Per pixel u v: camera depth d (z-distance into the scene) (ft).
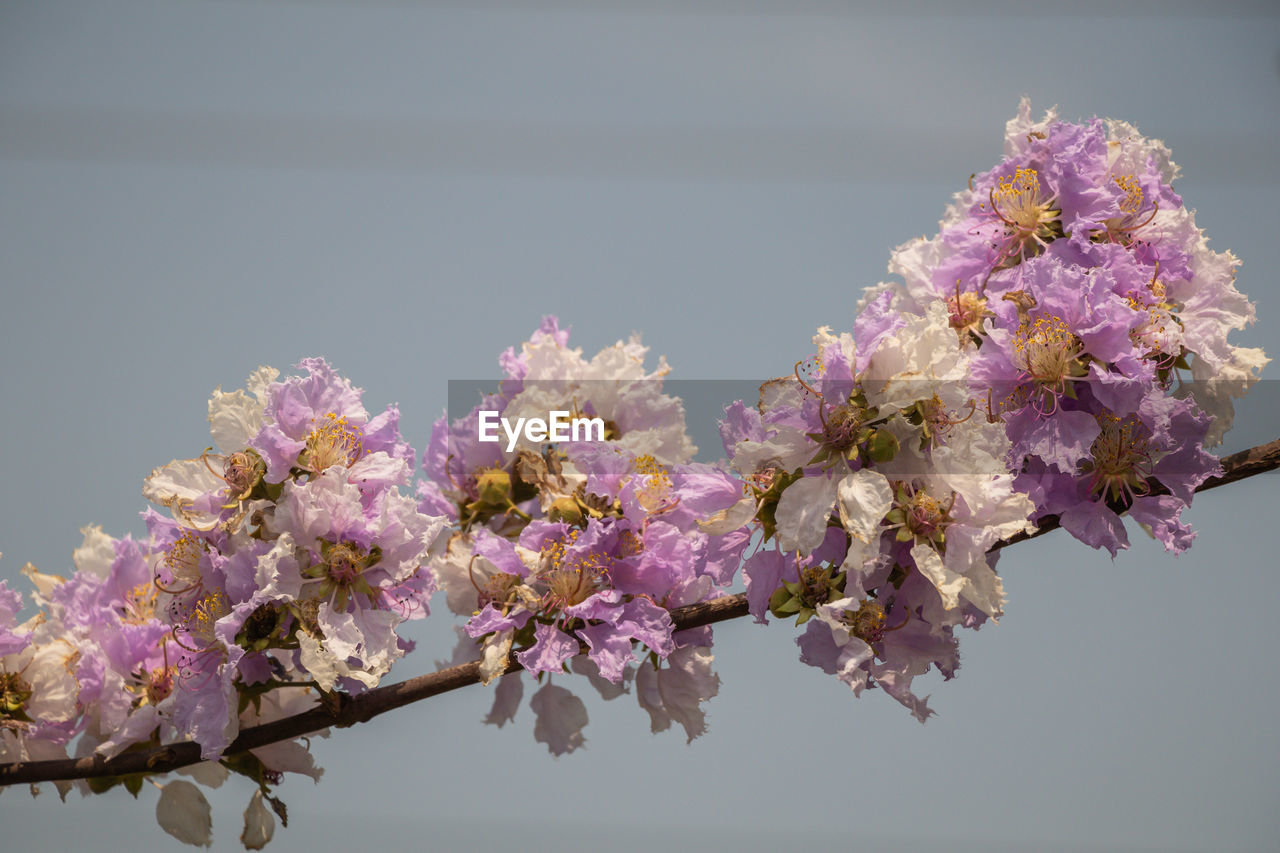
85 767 3.46
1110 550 3.40
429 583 3.44
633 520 3.42
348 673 3.36
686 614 3.42
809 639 3.37
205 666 3.42
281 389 3.41
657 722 3.47
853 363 3.32
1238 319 3.43
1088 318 3.37
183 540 3.44
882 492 3.29
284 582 3.36
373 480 3.42
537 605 3.40
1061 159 3.45
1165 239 3.46
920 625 3.39
